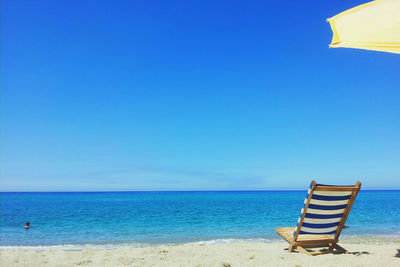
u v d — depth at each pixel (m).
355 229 12.04
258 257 5.32
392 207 23.64
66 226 13.33
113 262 5.19
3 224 14.03
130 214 18.83
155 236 10.65
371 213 18.44
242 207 25.11
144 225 13.55
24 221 15.19
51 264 5.05
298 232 5.49
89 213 19.62
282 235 5.96
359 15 3.83
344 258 4.96
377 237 10.20
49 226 13.36
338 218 5.67
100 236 10.65
